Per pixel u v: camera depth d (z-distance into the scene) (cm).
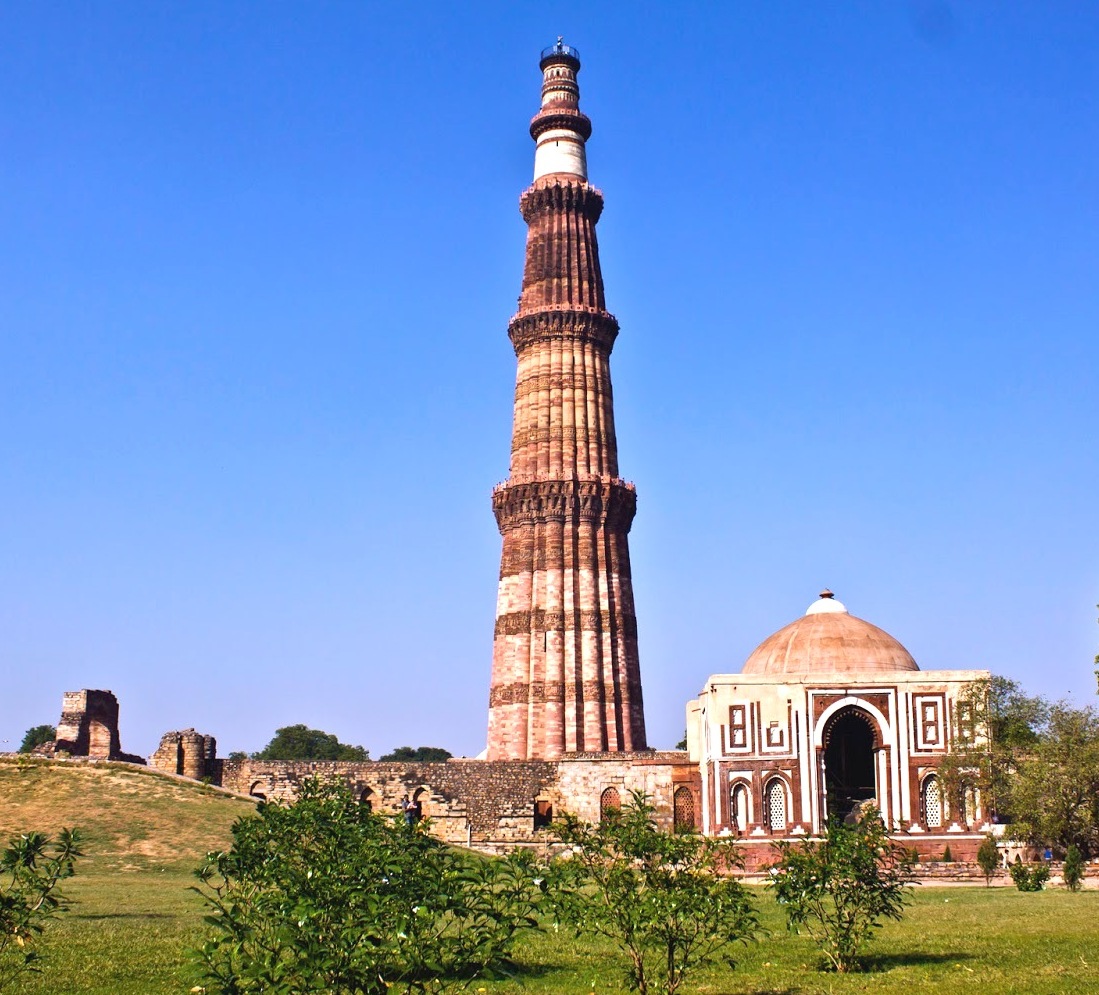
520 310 12006
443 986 2719
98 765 9138
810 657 9394
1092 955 4006
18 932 3109
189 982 3456
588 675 10856
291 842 3362
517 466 11519
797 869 3991
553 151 12300
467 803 10019
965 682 9000
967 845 8706
